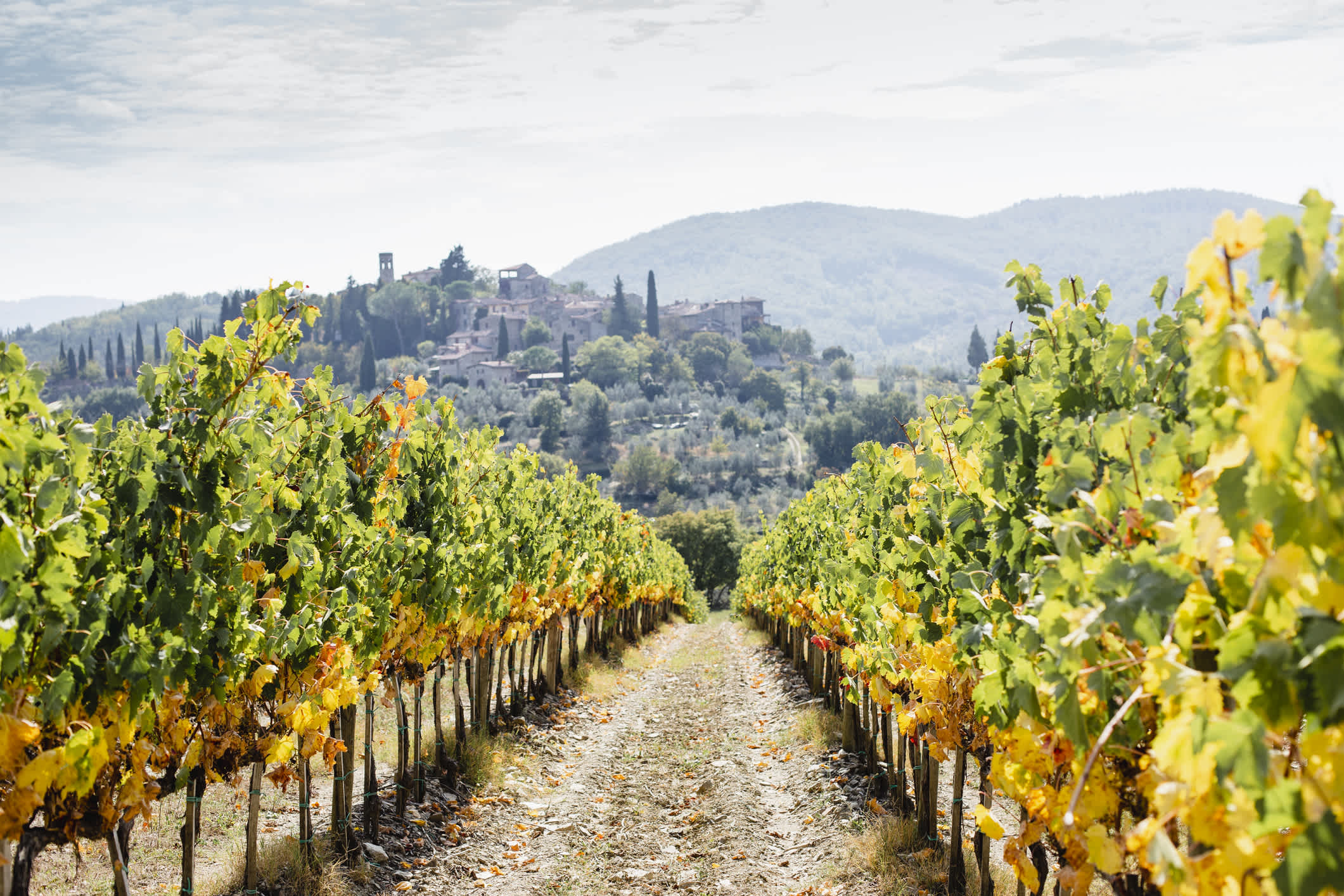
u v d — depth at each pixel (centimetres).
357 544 760
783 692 1698
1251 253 201
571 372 16038
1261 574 194
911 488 719
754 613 3381
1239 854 207
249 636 573
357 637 734
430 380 15238
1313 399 168
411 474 901
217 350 552
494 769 1077
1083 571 306
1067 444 407
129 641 457
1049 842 440
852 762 1051
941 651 578
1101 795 322
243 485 565
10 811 388
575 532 1712
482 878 805
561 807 1016
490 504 1173
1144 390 462
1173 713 246
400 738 895
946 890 663
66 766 411
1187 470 342
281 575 631
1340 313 165
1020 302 566
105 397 10269
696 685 1983
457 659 1067
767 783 1105
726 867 825
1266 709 205
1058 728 344
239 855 728
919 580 639
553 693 1609
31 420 394
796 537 1653
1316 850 189
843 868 750
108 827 482
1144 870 327
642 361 16688
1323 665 190
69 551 396
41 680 430
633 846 897
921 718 590
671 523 6531
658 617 3669
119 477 490
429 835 871
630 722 1542
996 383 536
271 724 621
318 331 19450
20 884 460
